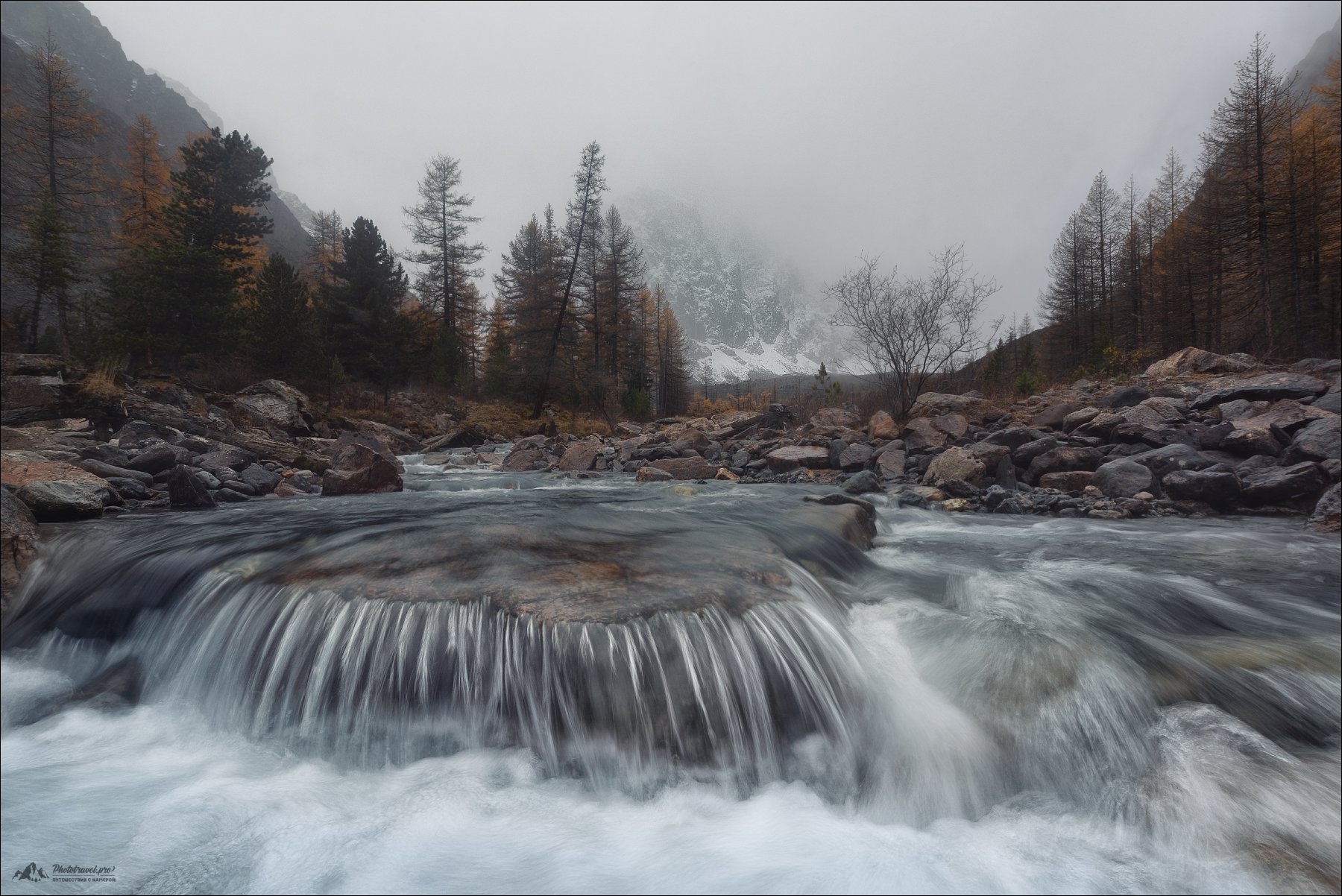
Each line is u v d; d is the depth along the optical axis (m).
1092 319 54.88
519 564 4.21
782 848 2.52
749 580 4.06
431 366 36.91
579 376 39.75
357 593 3.68
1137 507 9.59
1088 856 2.51
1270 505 9.55
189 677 3.75
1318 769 2.80
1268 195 31.53
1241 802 2.63
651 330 66.38
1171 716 3.21
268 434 18.81
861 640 4.01
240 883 2.29
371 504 8.55
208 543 5.27
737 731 3.07
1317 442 10.02
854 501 8.04
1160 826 2.61
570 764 2.95
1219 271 36.69
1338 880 2.22
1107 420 13.05
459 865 2.38
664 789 2.87
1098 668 3.57
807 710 3.25
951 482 11.14
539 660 3.13
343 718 3.25
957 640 3.98
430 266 47.75
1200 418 13.33
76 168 36.41
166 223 28.36
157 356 23.92
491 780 2.92
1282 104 32.16
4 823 2.62
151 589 4.42
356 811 2.73
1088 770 3.02
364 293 35.38
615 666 3.06
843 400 26.09
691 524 6.22
